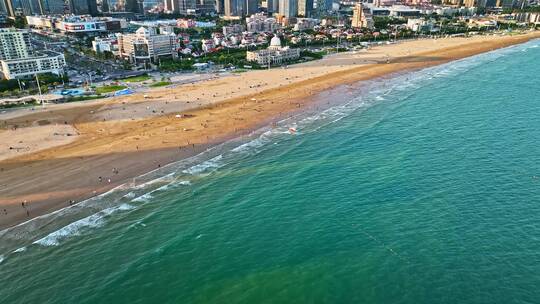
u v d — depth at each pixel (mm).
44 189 84000
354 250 62594
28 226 71125
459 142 103688
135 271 59625
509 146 100062
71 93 165875
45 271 59938
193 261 61500
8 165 96062
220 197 80062
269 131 117000
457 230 66312
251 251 63438
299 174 88750
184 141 110562
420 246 62750
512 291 53375
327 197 78500
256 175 89188
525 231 65562
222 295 54750
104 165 95500
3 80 183875
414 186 81250
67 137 115125
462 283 55031
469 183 81500
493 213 70750
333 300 53312
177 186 85000
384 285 55438
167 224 71375
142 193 82375
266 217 72500
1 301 54281
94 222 72312
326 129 117312
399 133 112125
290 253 62625
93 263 61562
